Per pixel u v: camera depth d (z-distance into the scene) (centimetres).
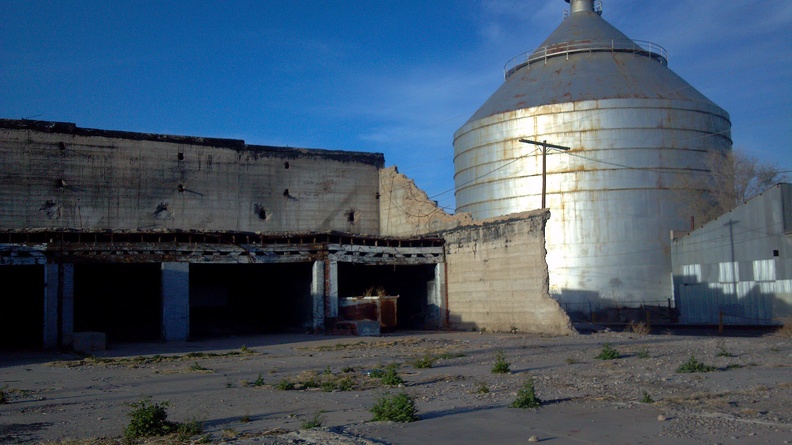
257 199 4991
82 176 4488
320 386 1655
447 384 1636
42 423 1239
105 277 3950
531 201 5572
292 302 4016
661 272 5366
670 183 5481
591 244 5412
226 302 4469
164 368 2153
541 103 5656
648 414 1183
